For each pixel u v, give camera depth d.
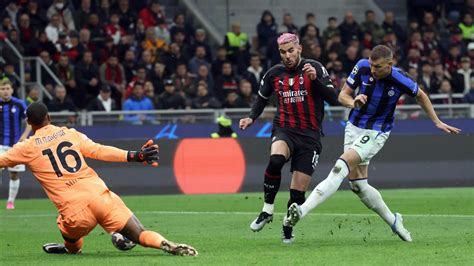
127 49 61.50
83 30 60.50
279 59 63.03
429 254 21.94
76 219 22.22
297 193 25.42
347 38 66.31
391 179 50.25
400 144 50.59
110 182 48.53
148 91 56.38
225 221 32.91
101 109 55.81
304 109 25.36
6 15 60.88
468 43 71.06
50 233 29.77
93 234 28.86
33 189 47.97
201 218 34.28
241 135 54.94
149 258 21.81
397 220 25.42
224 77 60.44
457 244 24.14
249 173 49.66
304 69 24.77
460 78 64.56
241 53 63.88
